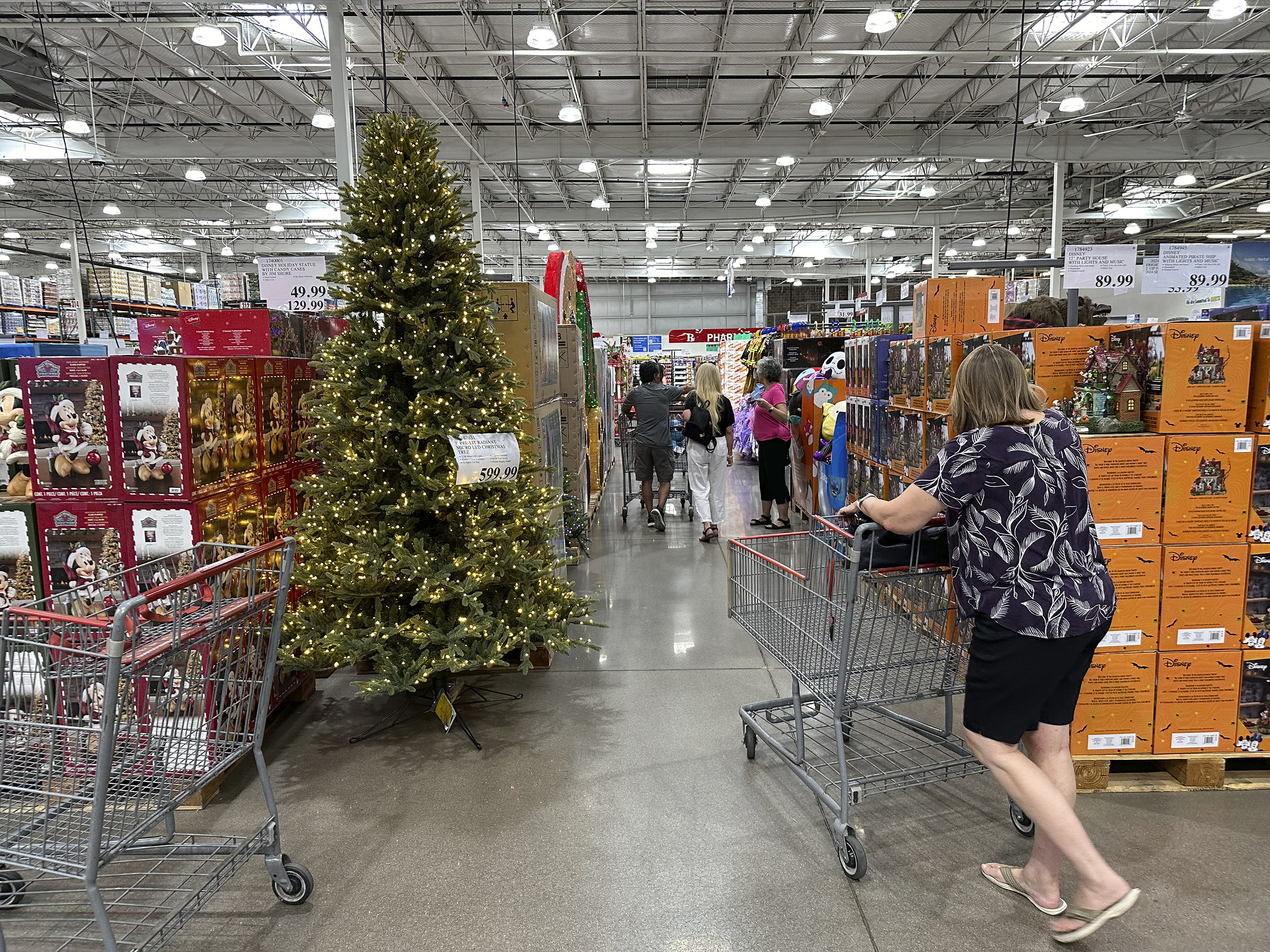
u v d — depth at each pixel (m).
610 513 9.30
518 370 4.67
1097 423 2.90
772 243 27.95
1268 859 2.53
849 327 12.93
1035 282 8.58
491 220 21.89
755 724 3.21
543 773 3.21
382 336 3.49
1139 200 20.84
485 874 2.55
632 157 15.74
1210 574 2.87
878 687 2.75
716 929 2.27
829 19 10.77
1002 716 2.12
